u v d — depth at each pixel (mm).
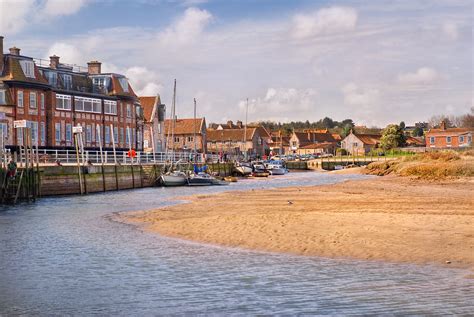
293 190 47875
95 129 70750
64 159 56656
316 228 22172
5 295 14148
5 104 57562
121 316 12391
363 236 20141
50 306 13188
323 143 166125
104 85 74125
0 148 38344
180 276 15750
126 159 66625
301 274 15602
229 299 13398
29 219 29234
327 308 12484
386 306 12469
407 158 84812
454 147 113500
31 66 60938
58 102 64875
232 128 152000
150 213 30891
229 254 18672
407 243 18734
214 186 60438
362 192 43344
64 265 17500
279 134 169375
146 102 89250
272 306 12750
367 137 156250
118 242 21484
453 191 43062
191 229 23750
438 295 13156
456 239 19047
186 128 119188
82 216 30484
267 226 23125
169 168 64375
